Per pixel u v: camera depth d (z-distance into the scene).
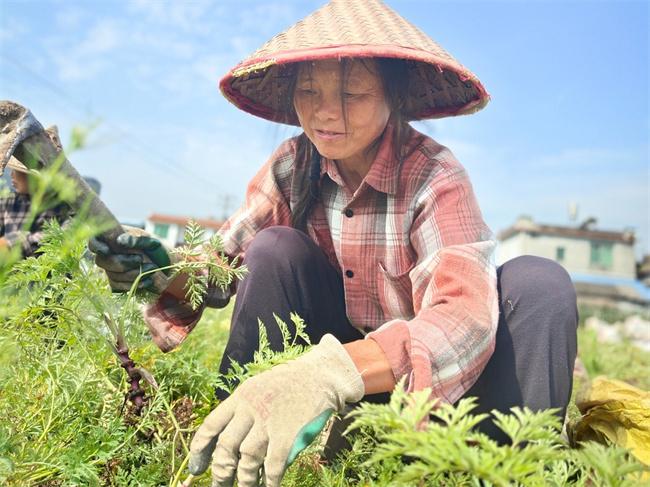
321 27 1.60
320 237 1.95
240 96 1.93
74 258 1.32
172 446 1.33
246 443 1.01
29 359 1.43
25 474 1.17
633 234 42.72
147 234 1.57
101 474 1.34
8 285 1.27
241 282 1.70
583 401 1.84
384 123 1.64
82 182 1.28
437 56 1.50
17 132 1.15
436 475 0.93
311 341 1.87
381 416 0.78
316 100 1.57
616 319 30.05
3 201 3.24
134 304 1.71
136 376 1.46
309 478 1.31
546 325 1.41
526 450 0.75
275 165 1.98
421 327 1.23
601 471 0.80
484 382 1.45
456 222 1.54
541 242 42.75
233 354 1.62
